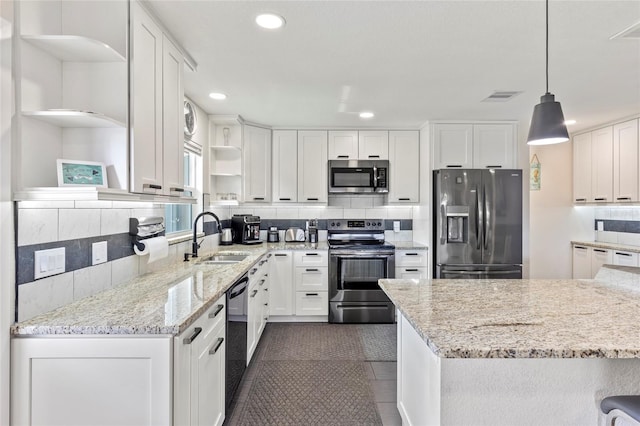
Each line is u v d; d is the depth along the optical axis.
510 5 1.70
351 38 2.03
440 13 1.77
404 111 3.55
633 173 3.72
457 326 1.26
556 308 1.49
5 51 1.25
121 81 1.57
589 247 4.38
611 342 1.10
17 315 1.29
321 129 4.20
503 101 3.21
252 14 1.77
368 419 2.09
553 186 4.69
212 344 1.71
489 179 3.75
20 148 1.30
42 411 1.26
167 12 1.75
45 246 1.42
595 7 1.71
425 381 1.47
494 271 3.74
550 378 1.30
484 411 1.30
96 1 1.55
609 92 2.95
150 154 1.73
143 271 2.26
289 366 2.78
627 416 1.13
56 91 1.52
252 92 2.95
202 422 1.56
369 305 3.88
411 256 3.94
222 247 3.80
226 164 3.86
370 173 4.14
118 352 1.26
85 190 1.30
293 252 3.87
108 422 1.27
